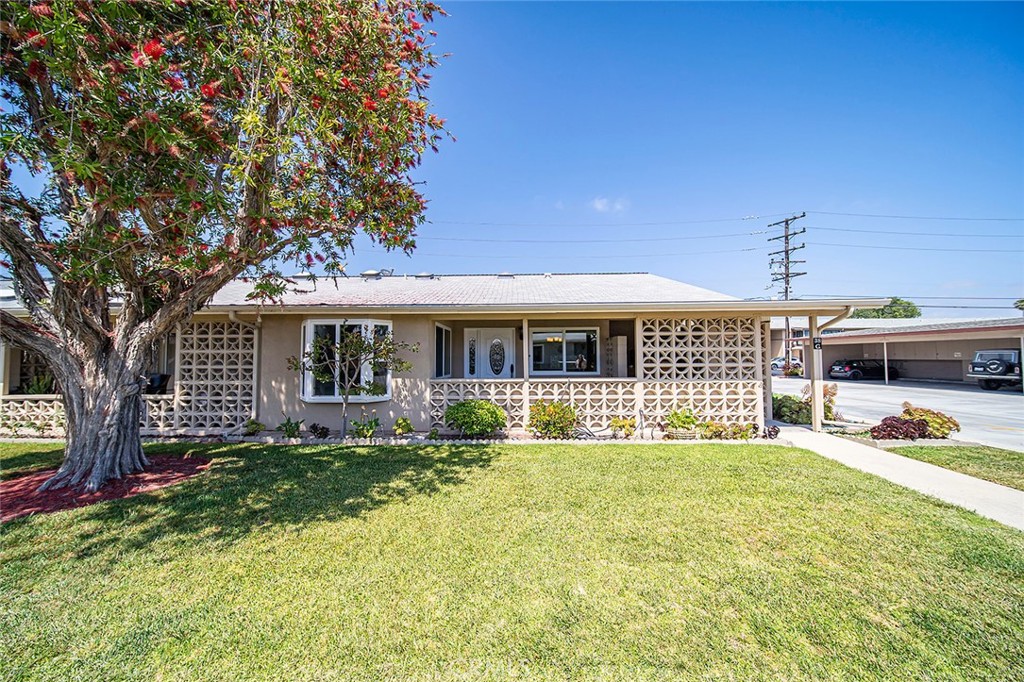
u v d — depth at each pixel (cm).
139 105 390
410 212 590
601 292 1046
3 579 309
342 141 506
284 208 488
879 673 223
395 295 1018
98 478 521
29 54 378
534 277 1356
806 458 679
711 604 281
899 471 610
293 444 787
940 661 231
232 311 832
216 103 467
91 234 433
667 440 840
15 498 481
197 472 589
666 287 1123
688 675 221
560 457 685
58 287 502
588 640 246
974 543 371
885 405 1495
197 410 909
